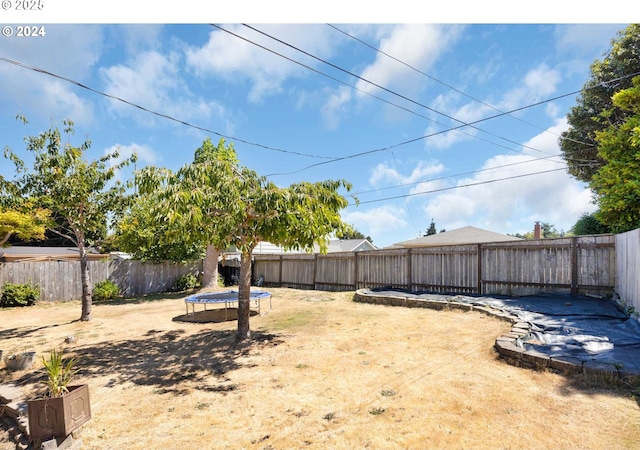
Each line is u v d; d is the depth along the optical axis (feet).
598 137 28.40
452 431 8.82
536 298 24.53
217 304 35.88
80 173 24.23
